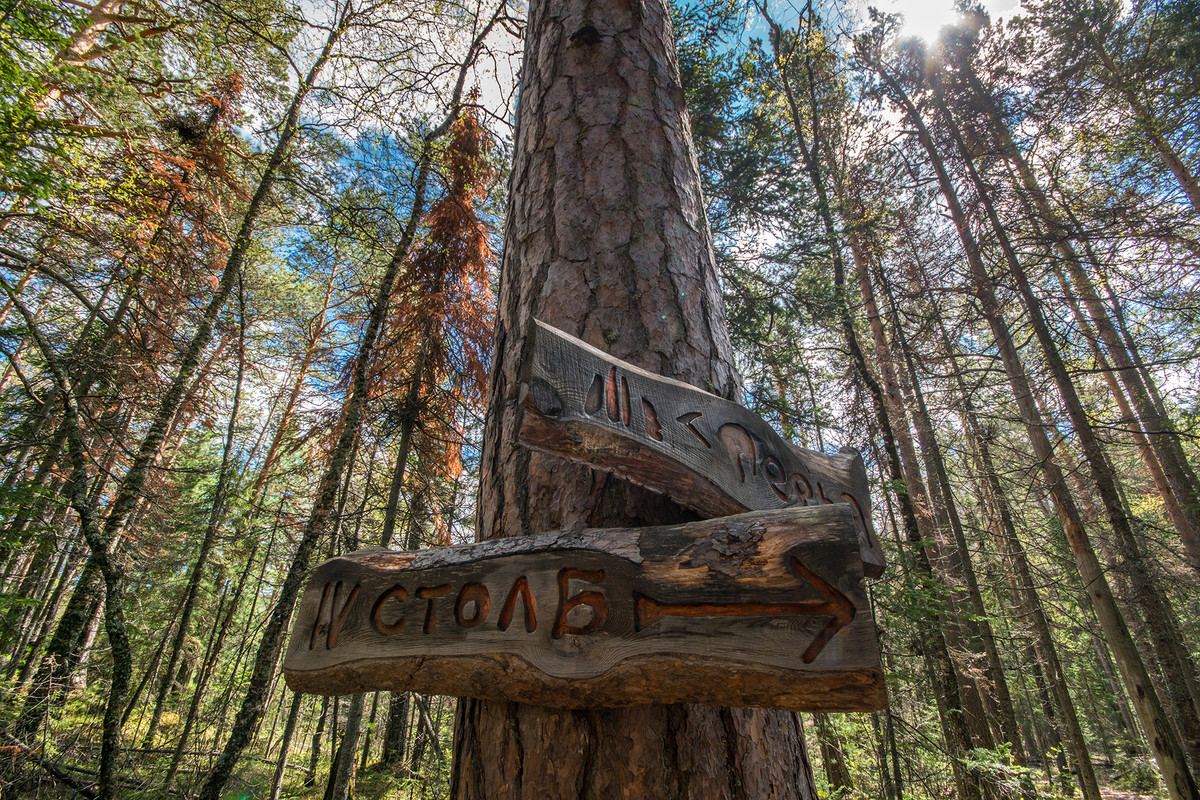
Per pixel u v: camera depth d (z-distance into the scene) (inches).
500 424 51.1
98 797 100.2
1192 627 423.5
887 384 340.2
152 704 321.4
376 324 199.6
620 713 35.4
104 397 197.8
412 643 37.5
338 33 238.1
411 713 326.6
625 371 39.3
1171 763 222.7
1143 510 494.0
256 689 136.6
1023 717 496.4
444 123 232.8
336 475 174.7
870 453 289.3
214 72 226.1
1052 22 305.7
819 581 29.7
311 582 44.1
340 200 228.5
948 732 222.2
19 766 148.5
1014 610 393.1
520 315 54.1
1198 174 269.0
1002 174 293.1
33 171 140.9
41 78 146.3
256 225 239.9
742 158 270.2
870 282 339.9
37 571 251.6
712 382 49.7
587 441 35.1
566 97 65.4
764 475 43.8
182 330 241.9
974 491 407.8
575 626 33.8
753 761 36.4
